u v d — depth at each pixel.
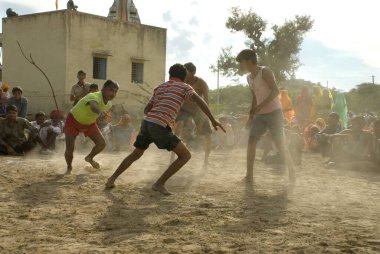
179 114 8.29
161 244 3.66
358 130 8.79
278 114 6.69
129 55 25.31
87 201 5.29
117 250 3.50
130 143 11.88
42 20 23.58
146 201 5.31
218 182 6.73
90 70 23.67
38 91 23.75
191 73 8.22
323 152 10.98
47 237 3.88
